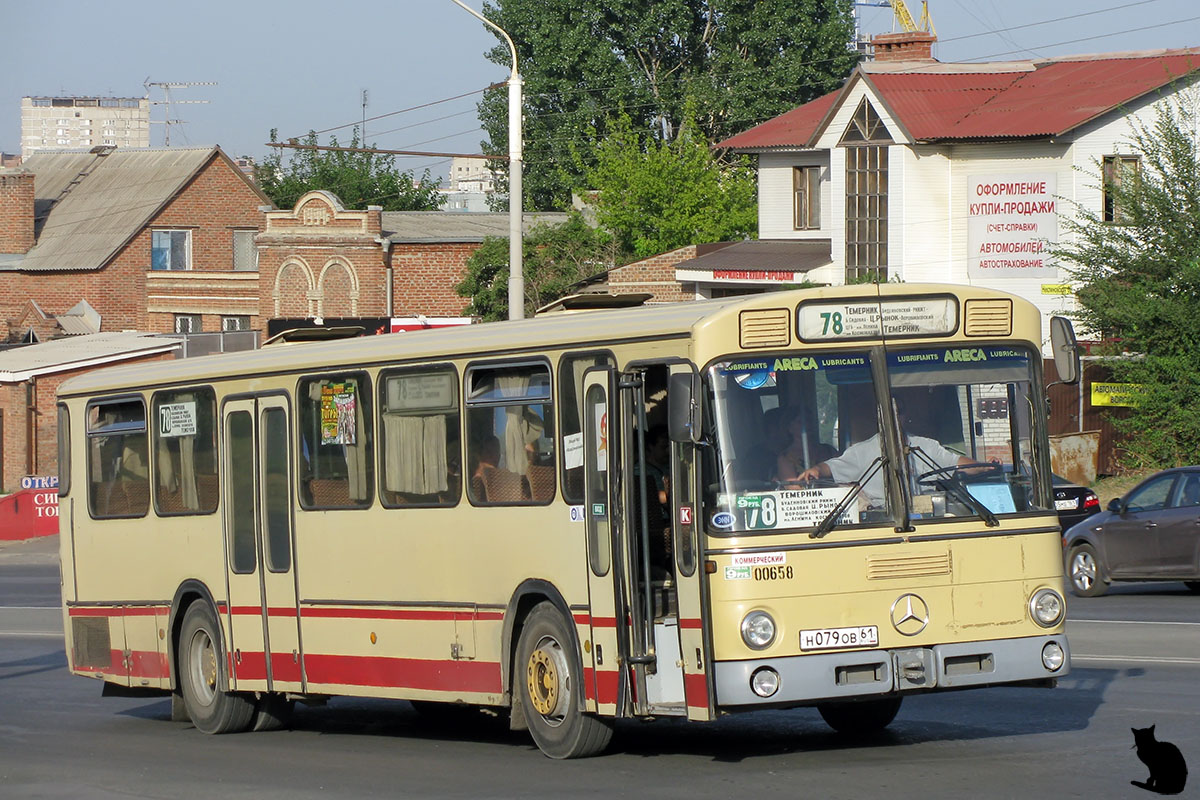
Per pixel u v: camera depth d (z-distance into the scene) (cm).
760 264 6656
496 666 1736
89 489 2442
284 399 2042
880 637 1476
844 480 1490
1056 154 5950
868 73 6375
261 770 1769
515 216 3884
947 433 1530
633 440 1566
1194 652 2356
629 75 10900
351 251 8838
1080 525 3409
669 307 1573
